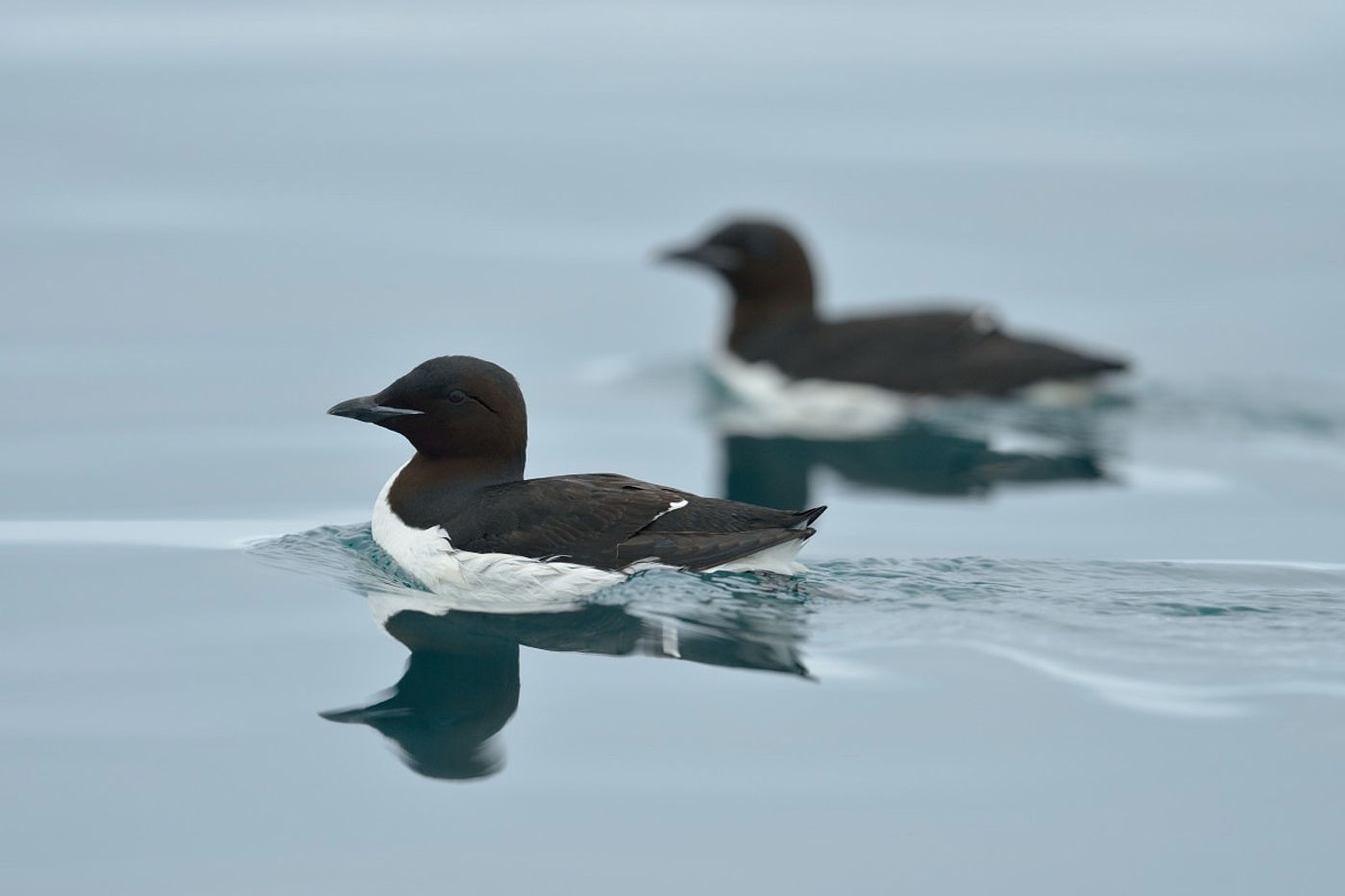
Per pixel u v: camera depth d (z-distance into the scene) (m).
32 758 8.09
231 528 11.84
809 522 10.28
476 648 9.51
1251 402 15.91
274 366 15.75
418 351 16.38
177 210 19.75
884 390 16.14
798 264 17.22
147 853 7.25
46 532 11.70
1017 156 22.52
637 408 15.81
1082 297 18.41
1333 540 12.02
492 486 10.80
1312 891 7.00
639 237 19.81
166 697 8.80
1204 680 9.07
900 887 7.05
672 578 10.16
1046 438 15.05
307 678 9.07
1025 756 8.15
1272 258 19.33
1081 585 10.62
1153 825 7.50
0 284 17.50
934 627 9.79
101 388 15.08
